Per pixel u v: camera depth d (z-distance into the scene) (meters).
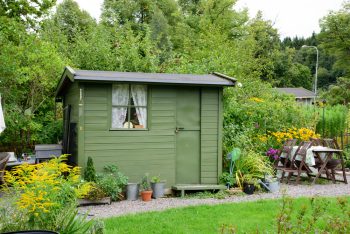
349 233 3.57
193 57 18.55
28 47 12.23
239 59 17.81
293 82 51.81
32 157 11.88
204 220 6.70
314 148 10.52
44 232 3.14
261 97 14.78
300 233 3.75
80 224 4.97
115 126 9.11
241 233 5.88
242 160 9.92
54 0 14.71
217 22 30.66
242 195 9.12
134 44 15.08
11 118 11.88
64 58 14.23
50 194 5.07
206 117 9.80
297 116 14.08
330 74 54.38
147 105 9.36
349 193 9.23
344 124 16.23
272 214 7.05
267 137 12.23
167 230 6.11
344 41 37.06
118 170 9.05
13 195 5.63
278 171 11.38
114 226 6.30
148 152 9.34
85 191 5.97
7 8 14.09
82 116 8.79
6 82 11.94
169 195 9.26
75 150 9.27
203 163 9.78
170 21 37.66
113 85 9.09
